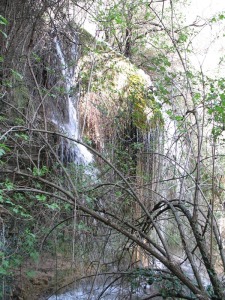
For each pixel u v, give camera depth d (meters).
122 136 8.18
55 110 7.74
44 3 6.11
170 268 3.65
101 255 4.36
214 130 4.31
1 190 3.46
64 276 5.24
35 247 4.68
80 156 7.65
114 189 5.02
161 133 7.74
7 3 5.90
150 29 7.55
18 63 5.93
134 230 4.28
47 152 5.05
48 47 6.87
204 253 3.94
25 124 5.18
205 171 5.79
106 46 7.47
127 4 6.61
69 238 4.79
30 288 5.20
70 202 3.77
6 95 5.48
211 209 3.98
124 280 4.38
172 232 6.15
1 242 3.87
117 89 7.84
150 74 8.35
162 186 6.81
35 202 4.55
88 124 8.29
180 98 6.40
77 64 7.47
